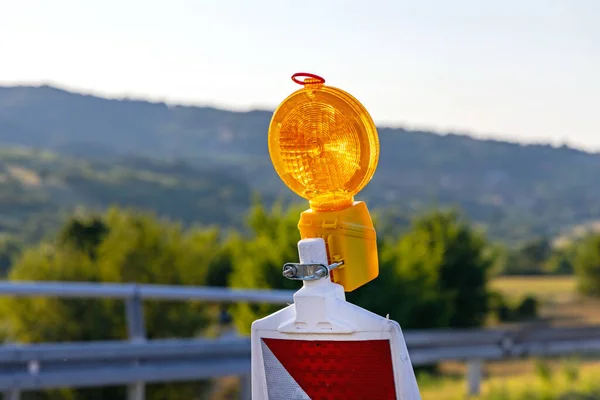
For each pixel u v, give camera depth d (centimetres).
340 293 265
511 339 1281
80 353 790
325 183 266
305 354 267
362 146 263
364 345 261
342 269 269
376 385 261
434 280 2306
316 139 265
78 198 17350
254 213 2245
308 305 264
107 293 844
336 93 263
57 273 2136
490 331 1257
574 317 4356
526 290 5622
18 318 1833
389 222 2538
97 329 1809
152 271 2142
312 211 271
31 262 2170
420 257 2303
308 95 265
